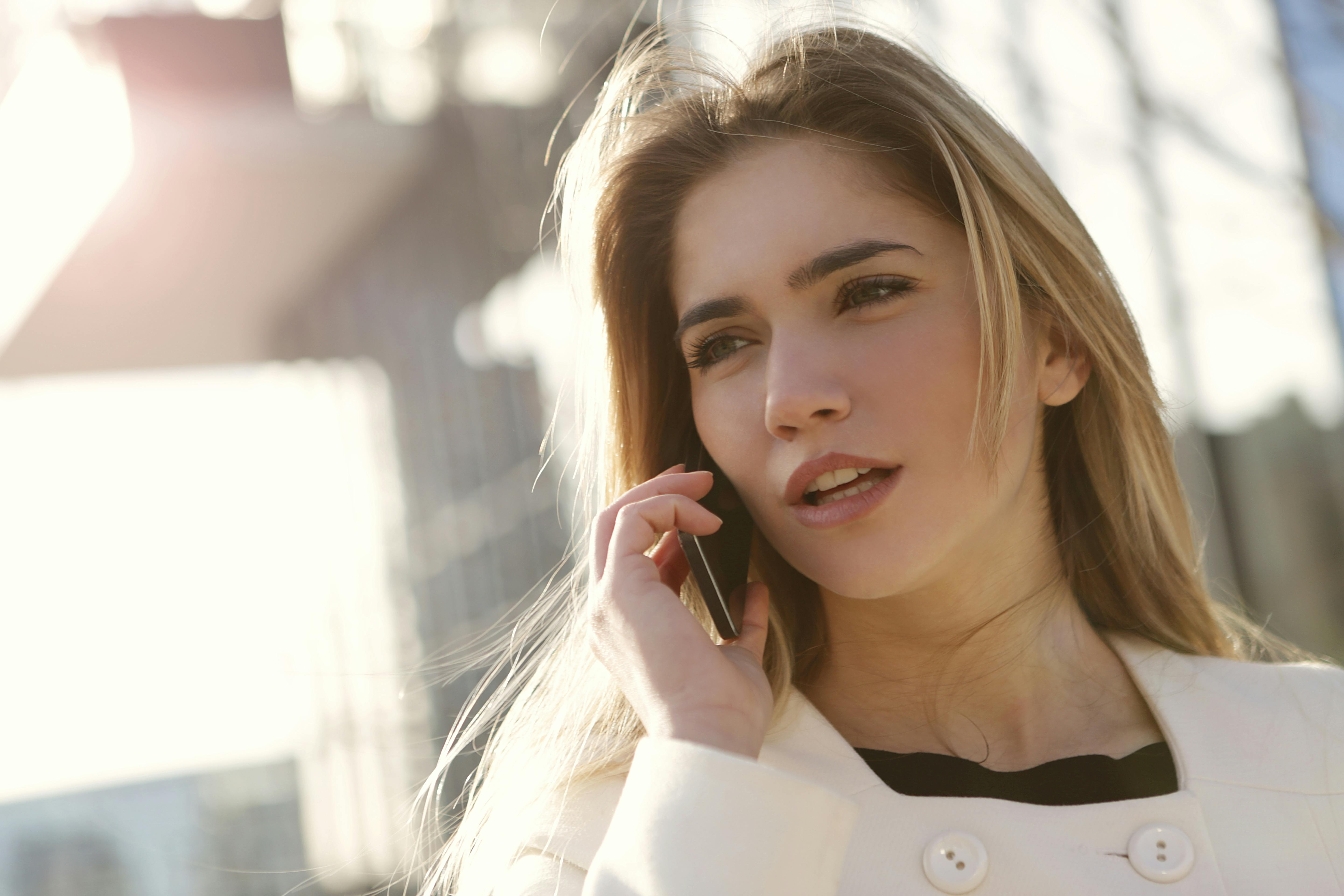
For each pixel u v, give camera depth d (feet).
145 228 20.92
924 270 3.38
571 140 13.17
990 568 3.58
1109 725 3.69
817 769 3.39
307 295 24.54
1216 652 4.19
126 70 18.51
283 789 17.74
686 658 3.11
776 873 2.81
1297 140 10.91
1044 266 3.72
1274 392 11.35
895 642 3.64
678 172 3.66
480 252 18.12
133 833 17.81
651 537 3.43
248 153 18.52
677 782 2.91
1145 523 4.08
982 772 3.46
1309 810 3.40
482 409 17.93
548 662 4.03
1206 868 3.21
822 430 3.29
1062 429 4.12
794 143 3.51
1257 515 11.47
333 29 18.95
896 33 4.02
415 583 18.02
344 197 20.21
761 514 3.52
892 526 3.28
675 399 4.21
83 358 26.18
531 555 16.71
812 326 3.38
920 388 3.31
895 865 3.21
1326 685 3.79
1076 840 3.23
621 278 4.07
